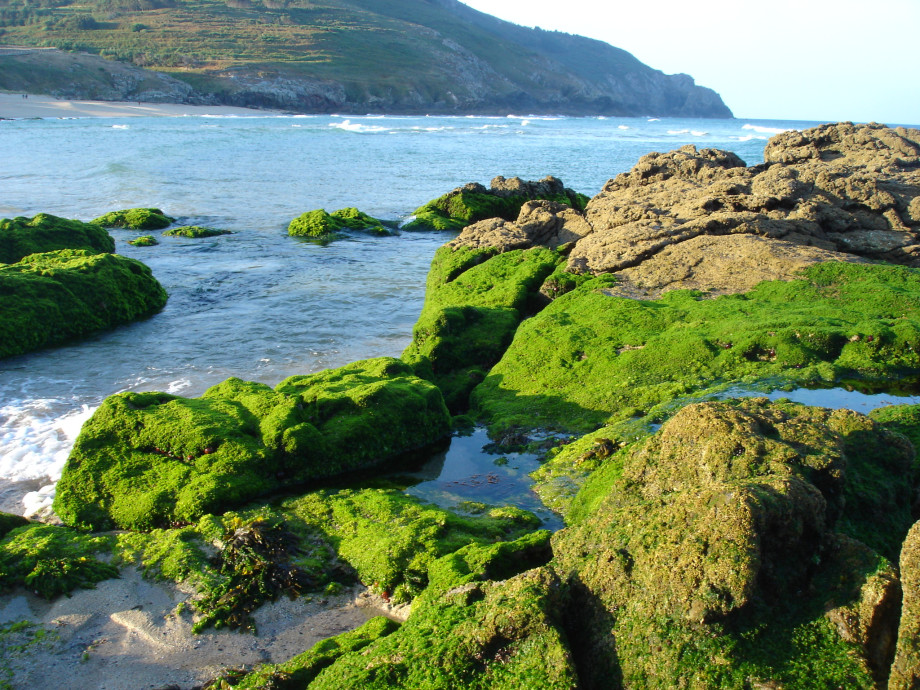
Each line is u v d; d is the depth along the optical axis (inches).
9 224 1031.6
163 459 444.1
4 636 306.5
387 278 1035.9
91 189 1788.9
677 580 245.9
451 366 652.1
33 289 752.3
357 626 316.5
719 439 295.6
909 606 220.1
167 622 316.5
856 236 844.0
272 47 7007.9
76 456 445.7
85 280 797.9
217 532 370.9
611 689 245.6
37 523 399.9
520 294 768.3
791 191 877.8
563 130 5383.9
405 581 335.0
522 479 445.7
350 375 557.6
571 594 272.5
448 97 7623.0
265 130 4001.0
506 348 668.7
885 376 520.4
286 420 462.3
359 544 359.9
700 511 260.8
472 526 368.8
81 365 680.4
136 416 464.1
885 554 293.1
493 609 264.7
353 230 1379.2
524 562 330.6
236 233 1332.4
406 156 2891.2
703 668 232.1
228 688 273.1
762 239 763.4
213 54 6569.9
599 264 783.1
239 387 528.4
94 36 6437.0
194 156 2544.3
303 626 316.8
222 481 420.2
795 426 310.3
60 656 296.7
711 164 1117.1
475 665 255.4
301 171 2288.4
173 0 7760.8
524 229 975.6
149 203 1619.1
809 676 226.5
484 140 3946.9
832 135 1254.9
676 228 800.3
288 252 1193.4
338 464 463.8
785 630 239.1
